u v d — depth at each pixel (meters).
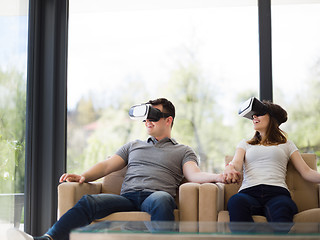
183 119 3.23
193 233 1.42
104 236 1.44
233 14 3.24
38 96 3.21
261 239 1.39
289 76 3.12
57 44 3.29
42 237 2.01
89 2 3.36
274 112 2.61
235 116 3.18
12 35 2.81
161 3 3.32
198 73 3.24
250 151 2.54
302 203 2.53
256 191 2.32
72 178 2.43
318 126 3.07
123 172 2.72
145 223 1.61
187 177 2.49
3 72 2.67
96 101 3.30
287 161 2.54
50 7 3.28
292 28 3.15
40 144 3.20
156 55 3.29
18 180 2.87
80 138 3.29
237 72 3.20
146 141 2.74
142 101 3.28
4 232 2.61
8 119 2.74
